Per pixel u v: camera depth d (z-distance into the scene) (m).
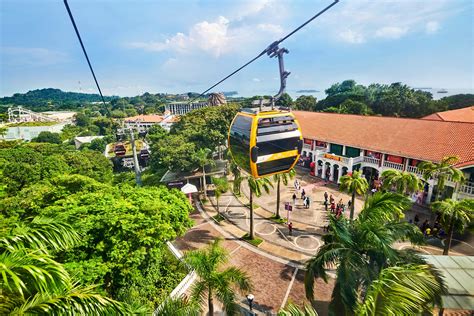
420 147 31.50
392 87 81.69
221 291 12.34
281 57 10.92
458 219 16.66
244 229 27.31
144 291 15.41
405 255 10.42
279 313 8.05
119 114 168.00
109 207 14.65
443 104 67.00
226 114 49.72
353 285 9.23
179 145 39.59
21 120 158.50
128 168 73.50
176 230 17.52
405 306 6.48
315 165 42.25
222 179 30.73
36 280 5.14
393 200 11.26
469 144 28.53
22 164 32.31
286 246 23.81
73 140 114.69
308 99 88.69
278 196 28.83
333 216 12.20
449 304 10.55
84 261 12.27
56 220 7.04
